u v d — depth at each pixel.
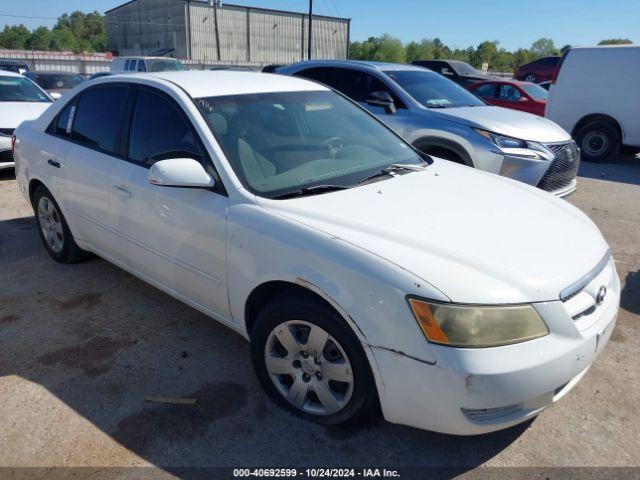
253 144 3.16
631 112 9.95
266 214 2.73
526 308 2.24
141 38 59.16
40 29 98.69
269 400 2.95
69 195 4.13
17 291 4.23
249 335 2.98
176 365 3.27
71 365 3.26
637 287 4.48
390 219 2.67
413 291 2.24
